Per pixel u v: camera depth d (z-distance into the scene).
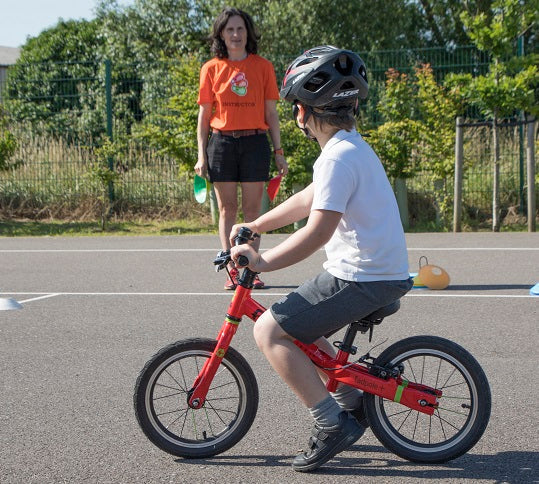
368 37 26.52
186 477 4.12
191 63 14.67
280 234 13.77
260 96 8.41
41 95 16.77
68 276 10.03
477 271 9.66
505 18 13.13
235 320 4.27
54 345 6.71
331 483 4.01
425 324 7.14
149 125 14.80
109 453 4.44
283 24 26.22
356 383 4.14
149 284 9.34
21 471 4.22
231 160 8.45
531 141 13.22
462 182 13.48
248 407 4.36
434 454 4.21
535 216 13.31
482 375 4.16
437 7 29.72
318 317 3.97
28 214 16.30
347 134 4.02
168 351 4.30
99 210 16.03
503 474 4.07
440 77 15.00
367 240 3.93
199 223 15.25
